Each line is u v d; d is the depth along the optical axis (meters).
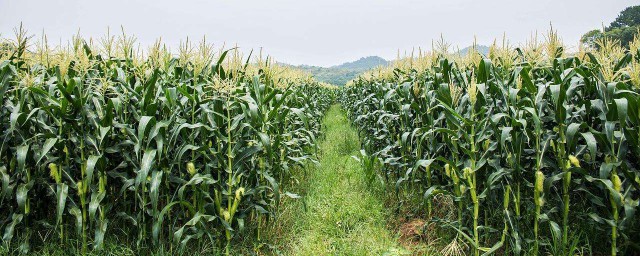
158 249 3.55
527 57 4.88
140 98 3.82
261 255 4.00
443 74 4.52
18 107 3.24
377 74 10.41
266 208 4.15
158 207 4.02
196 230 3.64
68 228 3.91
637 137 2.89
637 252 3.32
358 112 10.22
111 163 3.95
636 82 3.08
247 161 4.12
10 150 3.57
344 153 8.88
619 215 3.26
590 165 3.54
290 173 5.98
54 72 4.36
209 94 4.10
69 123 3.46
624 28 26.61
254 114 3.59
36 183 3.64
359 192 5.73
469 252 3.79
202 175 3.65
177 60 4.79
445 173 4.17
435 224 4.33
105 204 3.65
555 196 3.61
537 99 3.22
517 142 3.24
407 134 4.59
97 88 3.71
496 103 3.89
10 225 3.38
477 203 3.49
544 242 3.43
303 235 4.38
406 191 5.23
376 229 4.48
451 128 3.95
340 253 3.91
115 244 3.71
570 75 3.52
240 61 4.80
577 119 3.47
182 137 3.81
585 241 3.50
